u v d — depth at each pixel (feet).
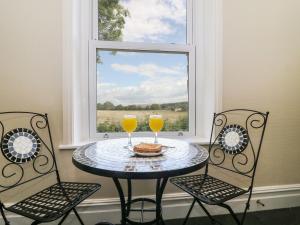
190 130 6.88
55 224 5.82
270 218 6.39
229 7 6.32
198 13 6.76
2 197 5.58
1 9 5.39
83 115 6.25
